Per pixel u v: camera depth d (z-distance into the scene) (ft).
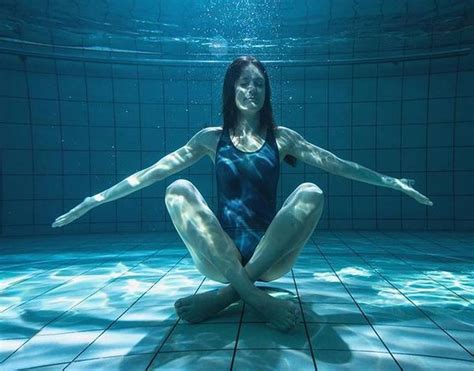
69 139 18.84
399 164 19.11
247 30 18.98
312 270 9.52
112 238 17.03
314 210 5.32
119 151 19.36
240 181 6.00
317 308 6.22
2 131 17.92
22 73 18.07
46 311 6.40
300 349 4.59
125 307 6.51
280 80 19.61
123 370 4.14
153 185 19.51
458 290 7.48
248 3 18.12
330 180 19.56
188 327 5.39
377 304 6.48
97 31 18.34
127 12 17.83
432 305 6.41
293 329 5.21
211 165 19.66
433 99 18.63
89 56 18.79
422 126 18.81
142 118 19.51
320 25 18.56
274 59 19.58
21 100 18.13
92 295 7.41
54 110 18.60
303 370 4.06
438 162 18.70
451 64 18.28
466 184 18.40
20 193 18.26
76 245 14.90
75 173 18.95
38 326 5.63
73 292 7.68
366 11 17.80
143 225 19.51
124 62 18.56
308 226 5.44
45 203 18.61
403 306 6.38
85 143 19.02
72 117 18.83
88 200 6.07
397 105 18.99
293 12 18.26
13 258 12.07
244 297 5.24
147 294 7.39
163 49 19.29
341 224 19.56
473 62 18.01
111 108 19.20
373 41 18.80
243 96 5.94
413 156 18.95
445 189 18.66
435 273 9.12
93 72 18.92
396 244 14.35
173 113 19.69
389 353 4.48
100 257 12.10
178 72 19.56
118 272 9.68
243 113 6.23
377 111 19.19
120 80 19.21
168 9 18.07
